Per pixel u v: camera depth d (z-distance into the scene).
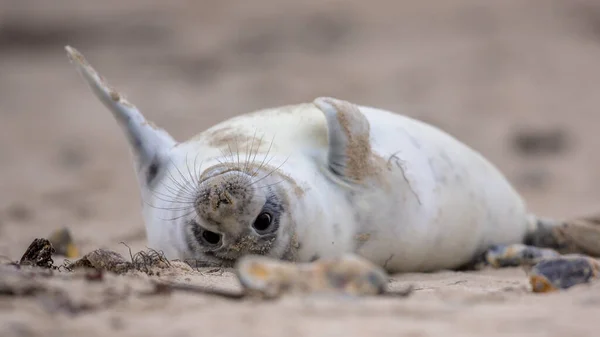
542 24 93.44
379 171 23.95
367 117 25.38
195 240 22.33
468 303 17.50
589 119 69.19
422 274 24.94
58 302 16.66
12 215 44.84
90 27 102.56
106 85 25.12
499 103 72.94
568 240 28.88
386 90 77.06
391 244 24.23
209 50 93.12
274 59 88.88
